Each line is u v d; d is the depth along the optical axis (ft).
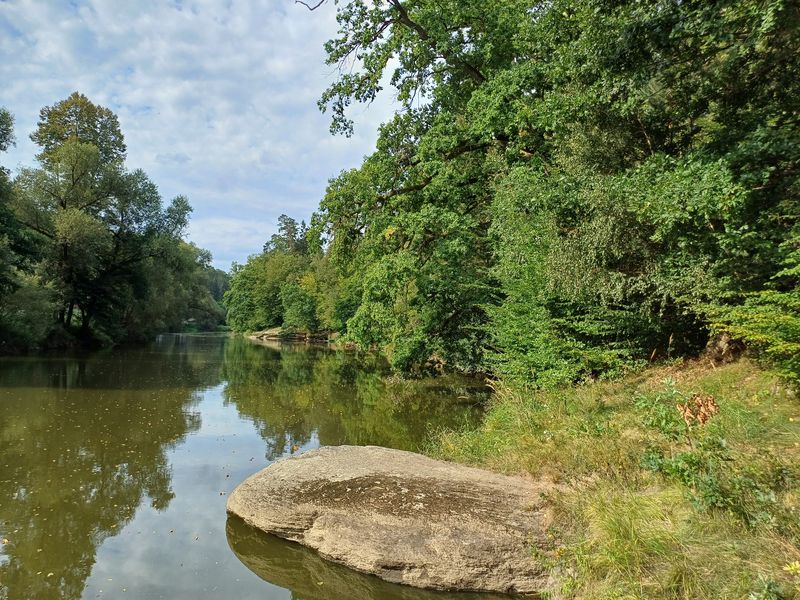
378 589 16.16
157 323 141.90
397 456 22.88
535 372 31.86
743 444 16.28
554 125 35.40
